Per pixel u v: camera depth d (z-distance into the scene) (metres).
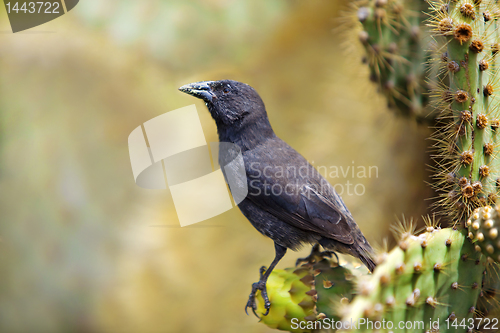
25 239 11.34
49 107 12.32
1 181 11.69
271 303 5.18
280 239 7.04
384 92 7.93
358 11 7.47
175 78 12.99
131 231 11.69
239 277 11.22
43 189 11.73
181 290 11.17
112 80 12.56
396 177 10.93
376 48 7.45
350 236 6.48
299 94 13.09
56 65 12.45
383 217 10.80
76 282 11.23
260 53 13.53
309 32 13.68
